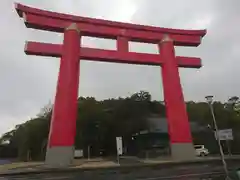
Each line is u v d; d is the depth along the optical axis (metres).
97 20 31.94
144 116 48.41
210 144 46.88
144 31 33.84
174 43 35.41
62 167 25.17
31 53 28.78
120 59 31.39
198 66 34.69
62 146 26.19
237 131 47.25
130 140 48.47
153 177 17.53
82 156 48.25
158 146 41.62
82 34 31.83
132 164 28.52
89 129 54.00
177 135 30.39
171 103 31.34
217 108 50.88
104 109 54.88
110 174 20.36
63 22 30.89
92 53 30.56
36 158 53.44
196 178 15.99
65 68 28.84
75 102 28.05
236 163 25.88
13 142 62.09
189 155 30.05
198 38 35.94
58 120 26.88
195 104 53.72
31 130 54.31
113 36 32.69
